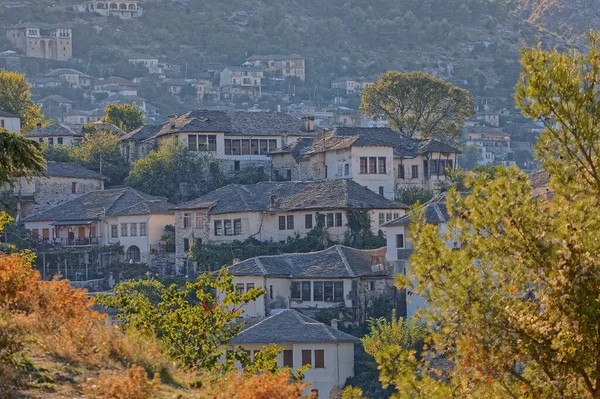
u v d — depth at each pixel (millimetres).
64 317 76875
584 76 74562
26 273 84188
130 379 65938
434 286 74125
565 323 72125
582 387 73438
